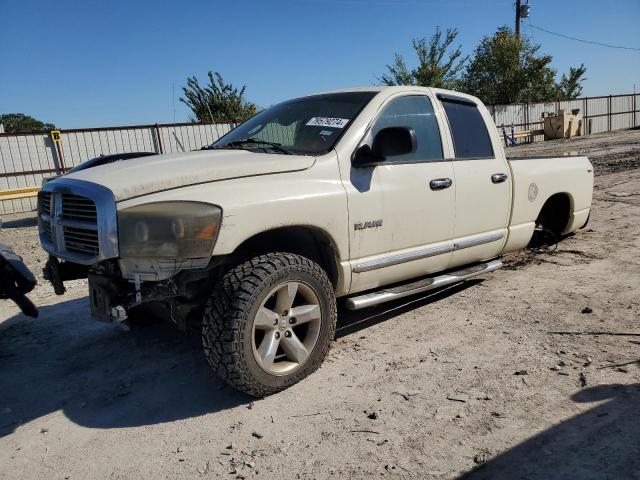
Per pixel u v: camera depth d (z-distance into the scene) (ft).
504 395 10.50
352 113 13.37
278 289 10.80
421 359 12.39
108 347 14.51
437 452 8.89
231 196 10.48
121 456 9.46
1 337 15.69
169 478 8.75
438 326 14.32
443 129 14.92
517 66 124.98
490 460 8.57
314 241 12.59
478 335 13.52
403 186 13.35
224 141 15.23
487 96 129.90
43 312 17.75
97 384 12.37
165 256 9.86
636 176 37.22
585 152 61.16
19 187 54.44
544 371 11.34
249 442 9.58
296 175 11.66
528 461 8.47
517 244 17.56
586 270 18.19
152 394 11.69
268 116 15.38
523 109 103.81
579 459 8.42
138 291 10.44
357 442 9.33
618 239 21.83
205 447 9.53
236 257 11.48
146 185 10.33
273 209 10.81
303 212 11.30
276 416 10.35
